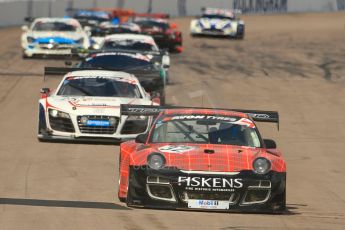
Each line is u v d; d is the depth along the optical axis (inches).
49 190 1534.2
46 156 1911.9
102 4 6904.5
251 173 1336.1
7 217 1274.6
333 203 1578.5
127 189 1378.0
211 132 1469.0
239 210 1331.2
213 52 4594.0
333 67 4050.2
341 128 2603.3
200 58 4298.7
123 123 2054.6
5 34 5457.7
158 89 2583.7
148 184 1331.2
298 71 3880.4
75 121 2041.1
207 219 1300.4
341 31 6264.8
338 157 2170.3
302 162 2076.8
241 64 4074.8
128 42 3309.5
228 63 4106.8
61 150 1990.7
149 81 2566.4
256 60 4256.9
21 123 2409.0
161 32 4522.6
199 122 1499.8
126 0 7086.6
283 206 1353.3
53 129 2057.1
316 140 2391.7
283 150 2230.6
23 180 1628.9
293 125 2618.1
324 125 2640.3
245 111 1589.6
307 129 2564.0
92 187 1581.0
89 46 3897.6
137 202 1338.6
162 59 2728.8
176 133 1462.8
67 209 1354.6
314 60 4308.6
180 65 3976.4
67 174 1711.4
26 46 3912.4
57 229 1202.6
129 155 1416.1
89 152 1974.7
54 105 2063.2
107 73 2267.5
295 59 4335.6
